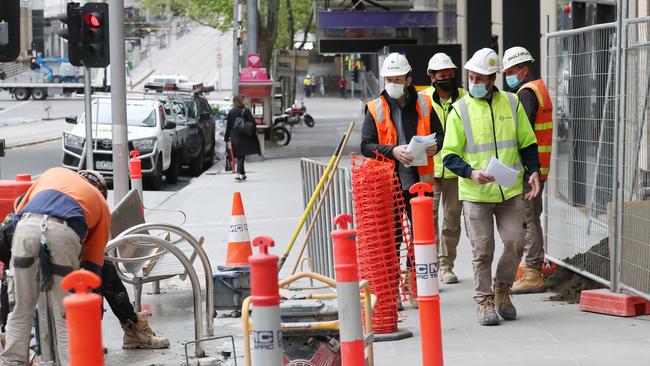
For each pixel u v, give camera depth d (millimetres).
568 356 16328
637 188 19594
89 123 33844
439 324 13000
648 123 19359
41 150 80188
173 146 56875
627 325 18422
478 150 18625
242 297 21406
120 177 30266
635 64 19125
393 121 20516
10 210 19312
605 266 20406
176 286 24969
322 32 57750
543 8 46906
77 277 8680
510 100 18812
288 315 13656
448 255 23250
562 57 22922
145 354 18141
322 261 23125
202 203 43500
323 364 13539
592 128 21219
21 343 15289
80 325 8188
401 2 62625
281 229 34000
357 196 18297
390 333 18234
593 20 37531
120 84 30141
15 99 164500
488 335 18016
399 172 20453
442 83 22406
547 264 22875
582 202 21734
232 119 53625
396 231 19859
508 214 18750
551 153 22422
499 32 60438
